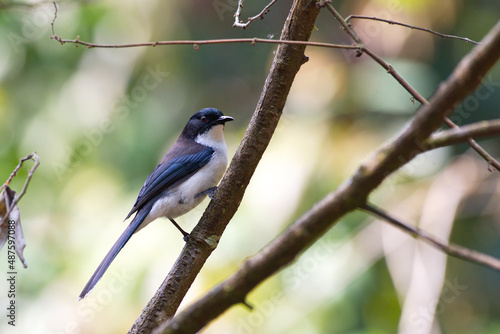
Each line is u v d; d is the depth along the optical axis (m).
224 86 13.80
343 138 11.50
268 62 13.70
